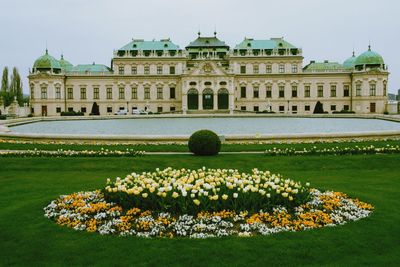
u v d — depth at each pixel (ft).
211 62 453.99
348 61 522.47
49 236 50.37
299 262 43.24
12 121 276.21
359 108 459.73
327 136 146.10
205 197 56.29
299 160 107.96
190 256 44.32
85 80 470.39
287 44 479.00
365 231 51.75
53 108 460.55
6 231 52.39
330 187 79.82
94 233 51.16
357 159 108.06
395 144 132.26
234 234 50.47
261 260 43.47
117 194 60.13
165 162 107.34
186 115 385.70
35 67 465.06
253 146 132.26
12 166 103.55
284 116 379.14
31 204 64.34
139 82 471.62
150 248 46.39
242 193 57.57
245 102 472.44
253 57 467.93
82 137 147.33
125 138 144.77
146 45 479.00
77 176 93.97
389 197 71.77
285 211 57.26
